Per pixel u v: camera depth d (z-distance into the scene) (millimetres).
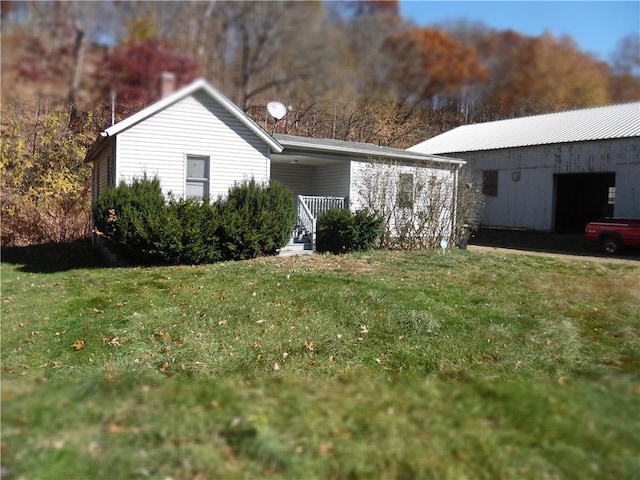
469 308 6215
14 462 2211
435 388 3516
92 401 2893
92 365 4227
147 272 8945
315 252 12047
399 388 3559
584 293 7504
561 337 4977
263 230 10859
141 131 9867
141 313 5879
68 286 7879
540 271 10172
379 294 6684
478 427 2809
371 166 13211
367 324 5461
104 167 12094
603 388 3373
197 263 10102
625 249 15344
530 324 5520
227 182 11031
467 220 15094
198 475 2301
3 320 5707
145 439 2553
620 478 2318
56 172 13773
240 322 5508
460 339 4988
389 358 4504
